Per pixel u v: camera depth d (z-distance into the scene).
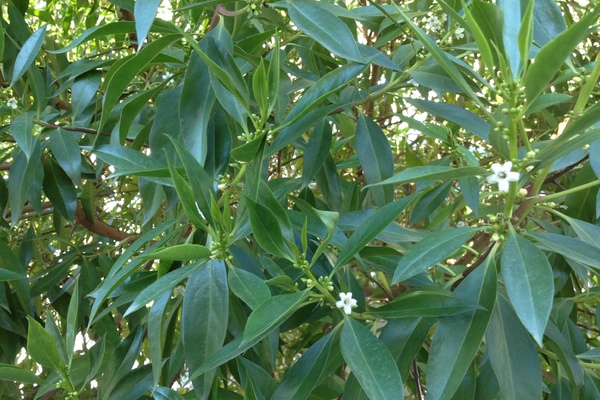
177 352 0.62
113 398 0.62
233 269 0.50
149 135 0.64
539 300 0.43
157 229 0.55
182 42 0.65
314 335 1.00
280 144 0.54
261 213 0.47
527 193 0.53
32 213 1.09
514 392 0.49
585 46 1.11
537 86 0.42
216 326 0.50
